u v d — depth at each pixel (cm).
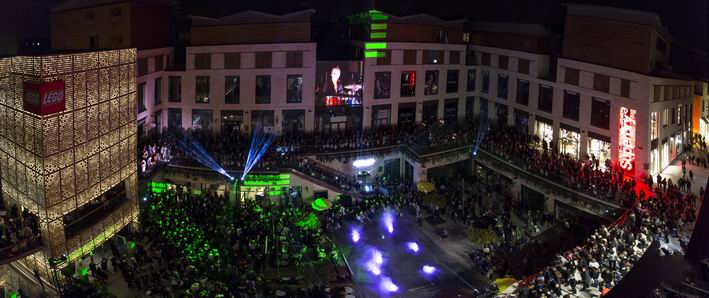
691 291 3756
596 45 6231
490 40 7738
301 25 6938
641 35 5784
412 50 7475
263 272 4816
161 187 5906
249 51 6800
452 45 7756
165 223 5178
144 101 6347
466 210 6150
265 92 6938
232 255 4878
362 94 7288
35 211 4250
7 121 4309
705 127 6881
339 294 4634
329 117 7250
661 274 4050
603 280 4094
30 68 3972
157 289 4347
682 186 5569
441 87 7794
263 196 6216
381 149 7012
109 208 4897
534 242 5331
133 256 4797
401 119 7638
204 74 6806
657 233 4588
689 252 4188
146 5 6500
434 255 5494
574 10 6444
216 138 6762
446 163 6988
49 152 4072
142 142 6194
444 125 7644
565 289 4128
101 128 4622
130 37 6288
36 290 4400
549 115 6838
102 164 4681
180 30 7131
